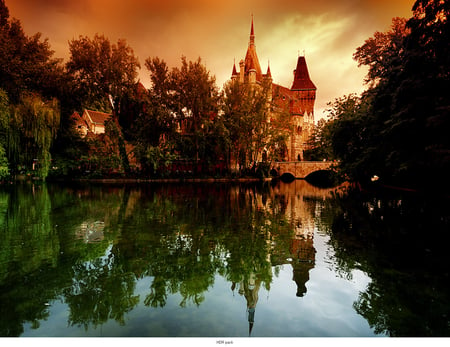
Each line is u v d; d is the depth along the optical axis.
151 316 4.83
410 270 6.71
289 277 6.45
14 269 6.84
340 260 7.45
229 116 47.53
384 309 5.03
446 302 5.21
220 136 44.50
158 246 8.77
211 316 4.81
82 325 4.55
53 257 7.71
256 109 48.44
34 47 35.09
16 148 27.41
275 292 5.73
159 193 25.48
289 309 5.09
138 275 6.58
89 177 39.72
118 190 28.03
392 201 18.14
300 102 94.50
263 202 19.67
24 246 8.67
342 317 4.80
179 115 46.34
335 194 25.20
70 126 40.12
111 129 40.50
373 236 9.77
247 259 7.62
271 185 41.00
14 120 27.05
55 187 30.38
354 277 6.36
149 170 43.09
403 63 15.62
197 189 30.64
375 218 12.83
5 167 26.02
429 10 13.97
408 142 15.12
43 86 36.28
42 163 29.75
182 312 4.96
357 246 8.66
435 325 4.54
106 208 16.12
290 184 44.75
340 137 26.14
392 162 16.47
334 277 6.40
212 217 13.61
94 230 10.78
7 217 13.27
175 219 13.04
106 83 39.91
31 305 5.18
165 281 6.27
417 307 5.09
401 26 26.48
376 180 32.28
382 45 29.00
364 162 22.11
